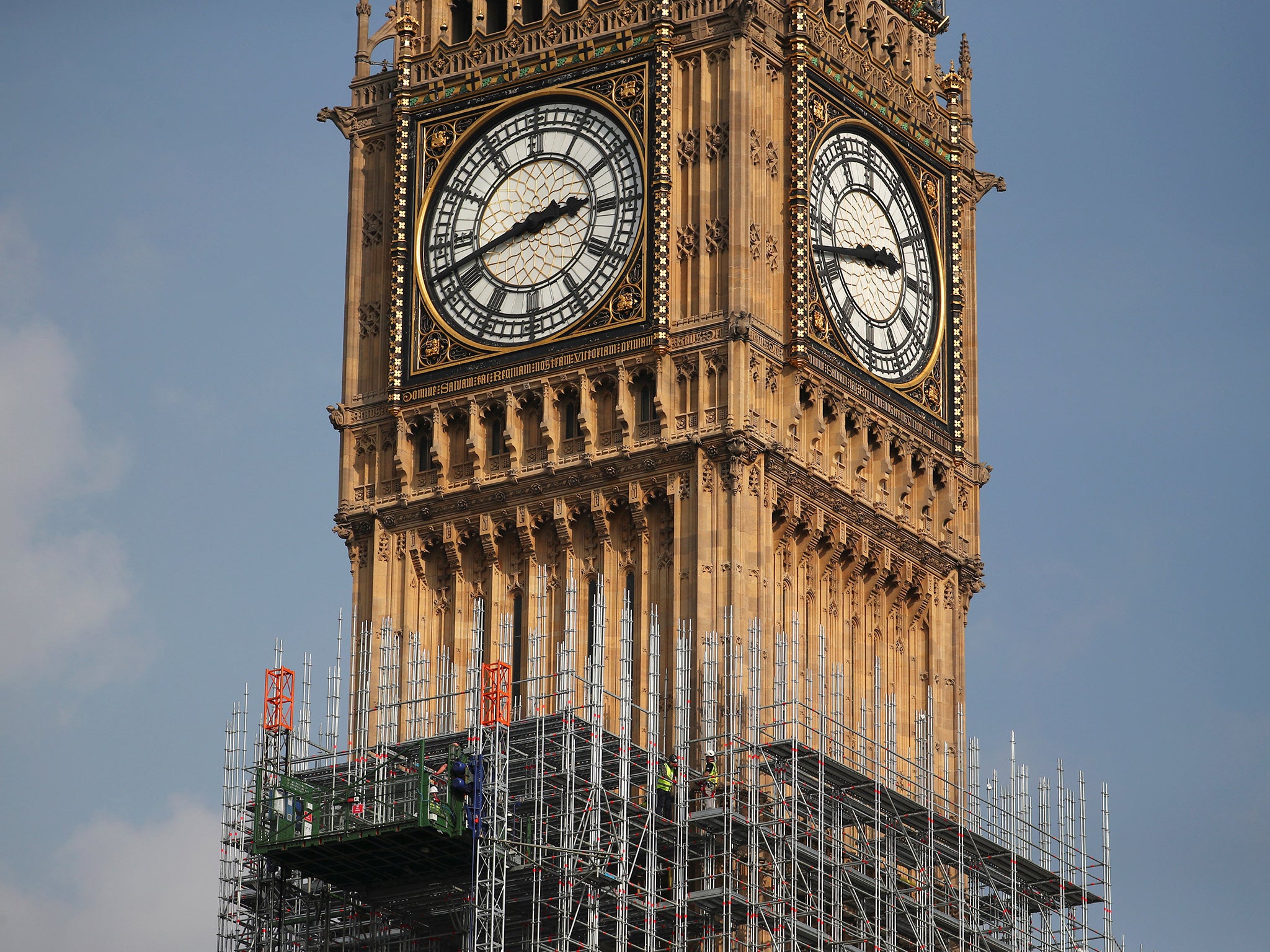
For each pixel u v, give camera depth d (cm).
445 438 12912
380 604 12838
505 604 12731
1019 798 12719
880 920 12206
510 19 13212
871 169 13200
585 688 12494
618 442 12644
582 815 11788
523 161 13038
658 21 12912
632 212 12812
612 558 12594
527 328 12875
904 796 12169
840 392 12862
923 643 13088
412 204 13150
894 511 13038
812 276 12850
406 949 12238
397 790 12000
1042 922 12650
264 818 12050
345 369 13162
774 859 11825
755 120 12850
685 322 12662
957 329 13400
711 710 12162
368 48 13475
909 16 13625
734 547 12388
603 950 11969
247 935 12269
